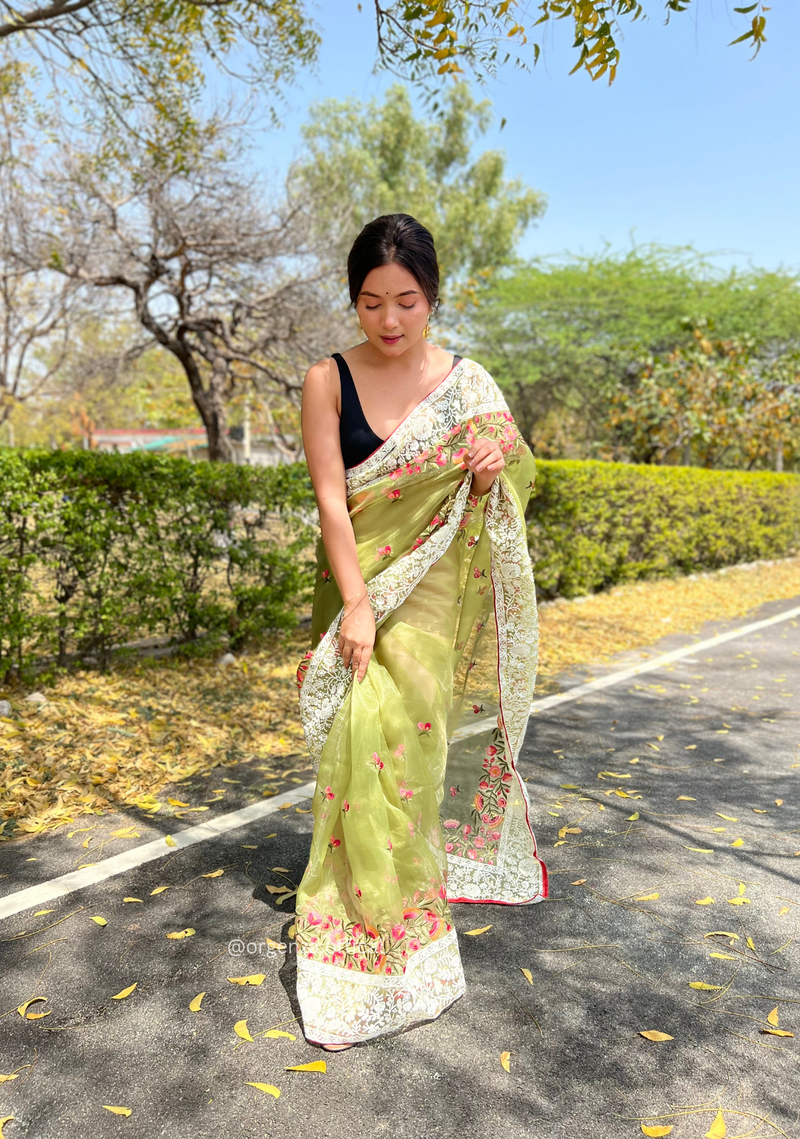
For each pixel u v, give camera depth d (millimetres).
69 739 4031
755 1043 2023
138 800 3424
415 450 2195
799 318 17875
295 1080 1873
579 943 2461
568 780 3809
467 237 26141
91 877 2799
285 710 4738
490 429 2312
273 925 2516
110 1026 2047
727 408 15102
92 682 4977
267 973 2271
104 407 24734
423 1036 2031
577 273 19297
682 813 3457
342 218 11922
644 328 18344
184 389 22469
